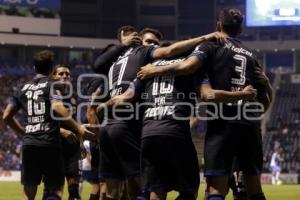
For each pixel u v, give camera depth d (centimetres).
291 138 7688
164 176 1059
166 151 1049
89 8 9888
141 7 10006
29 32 9312
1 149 6988
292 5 8538
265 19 8706
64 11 9800
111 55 1250
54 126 1273
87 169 2052
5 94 8269
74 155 1725
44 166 1264
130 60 1193
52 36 9375
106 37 9931
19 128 1353
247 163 1118
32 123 1277
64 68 1702
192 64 1045
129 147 1174
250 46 9525
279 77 9181
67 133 1461
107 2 9912
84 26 9906
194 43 1089
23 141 1289
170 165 1055
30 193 1280
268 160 7238
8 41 9194
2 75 8769
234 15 1110
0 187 3919
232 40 1108
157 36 1303
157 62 1123
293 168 7031
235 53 1089
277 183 6259
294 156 7206
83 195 2733
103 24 9925
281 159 7025
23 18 9275
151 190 1060
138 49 1202
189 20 9994
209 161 1072
